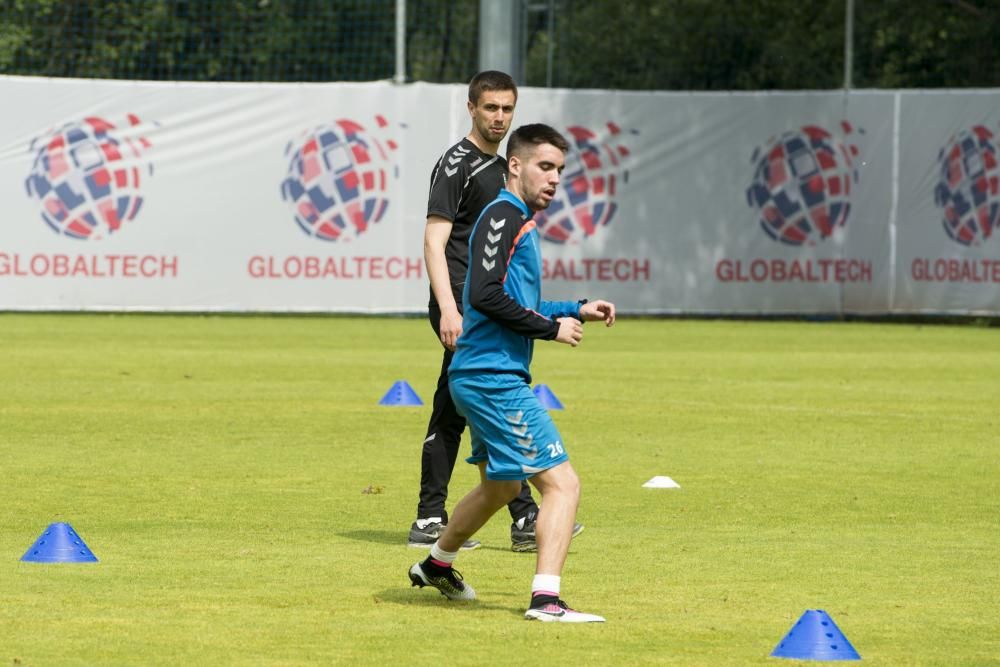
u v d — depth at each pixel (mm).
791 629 16609
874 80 93000
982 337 69562
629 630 17531
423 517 22703
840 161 76250
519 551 22641
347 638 17031
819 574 20844
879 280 76562
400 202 73688
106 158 72438
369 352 57562
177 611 18188
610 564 21422
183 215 72938
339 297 73688
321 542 22828
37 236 72188
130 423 36719
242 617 17953
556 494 17984
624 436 35656
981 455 33094
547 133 18062
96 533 23297
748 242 76312
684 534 23828
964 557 22125
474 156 23312
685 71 94938
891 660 16375
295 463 30875
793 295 76500
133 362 52312
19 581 19719
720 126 75875
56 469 29656
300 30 101125
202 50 100250
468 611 18500
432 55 103438
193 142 72812
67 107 72000
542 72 95875
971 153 75375
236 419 37750
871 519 25297
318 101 73250
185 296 73125
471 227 23469
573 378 49469
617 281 75750
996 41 89125
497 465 17969
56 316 73438
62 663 15859
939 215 75938
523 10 76062
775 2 95125
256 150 73125
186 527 23906
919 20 91312
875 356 59062
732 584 20172
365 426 36719
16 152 71750
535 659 16203
